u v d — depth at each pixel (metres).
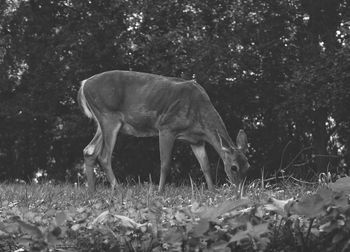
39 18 22.08
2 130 22.84
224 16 20.22
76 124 20.86
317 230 2.68
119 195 7.44
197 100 10.86
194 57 19.28
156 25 20.47
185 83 11.02
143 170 22.20
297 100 19.05
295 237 2.70
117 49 20.86
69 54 21.33
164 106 10.91
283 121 20.59
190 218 3.22
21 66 22.22
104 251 2.94
